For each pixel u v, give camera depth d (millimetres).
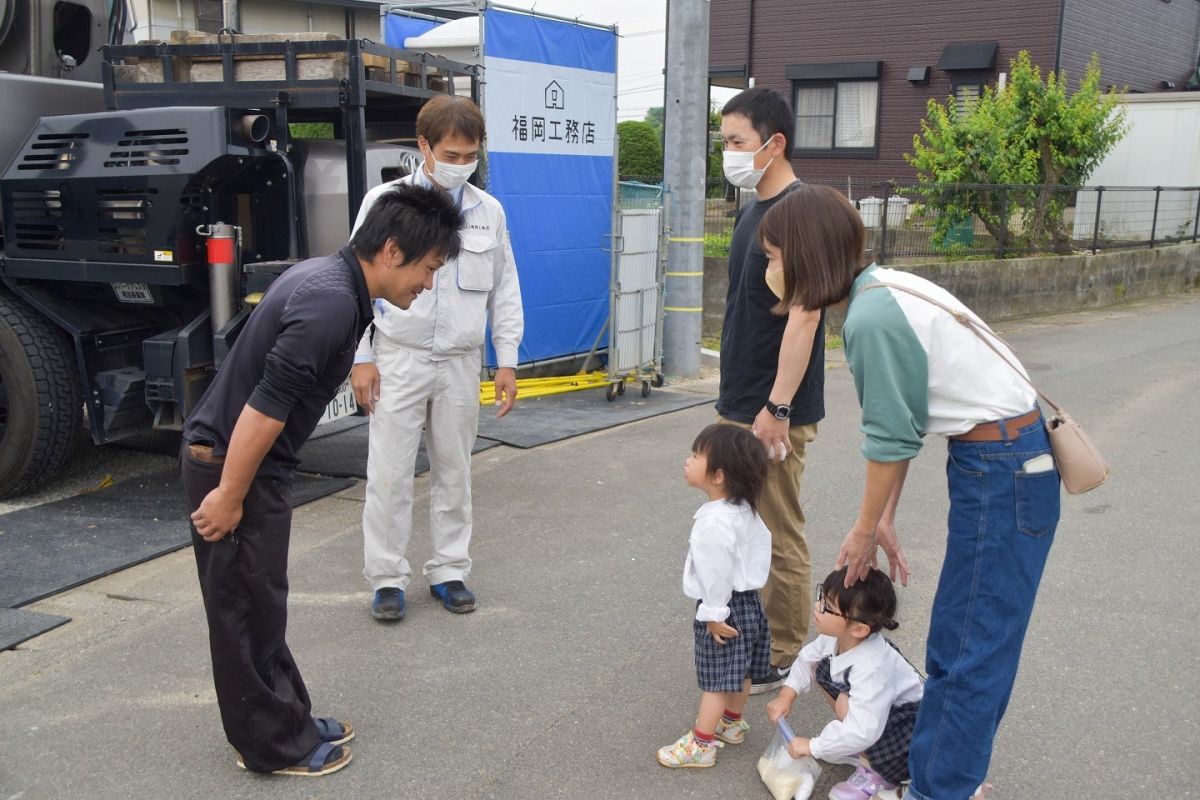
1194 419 7465
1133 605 4207
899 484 2863
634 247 7770
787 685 3006
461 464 4043
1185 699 3451
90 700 3373
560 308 8359
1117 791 2934
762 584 3023
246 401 2674
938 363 2447
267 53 5113
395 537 3938
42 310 5059
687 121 8266
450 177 3785
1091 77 14070
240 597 2781
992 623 2471
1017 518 2441
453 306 3828
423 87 5699
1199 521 5254
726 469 2949
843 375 9094
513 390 4234
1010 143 13719
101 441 5129
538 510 5305
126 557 4496
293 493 5414
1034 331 11930
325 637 3844
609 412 7449
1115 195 15078
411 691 3463
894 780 2840
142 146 4707
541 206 7969
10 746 3098
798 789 2865
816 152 19562
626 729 3252
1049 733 3232
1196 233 17125
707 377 8867
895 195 12008
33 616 3920
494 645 3807
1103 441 6832
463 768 3023
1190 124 16609
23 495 5359
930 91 18203
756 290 3213
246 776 2971
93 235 4844
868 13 18578
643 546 4820
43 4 6000
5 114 5352
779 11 19516
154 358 4863
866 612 2721
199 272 4809
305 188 5273
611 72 8438
